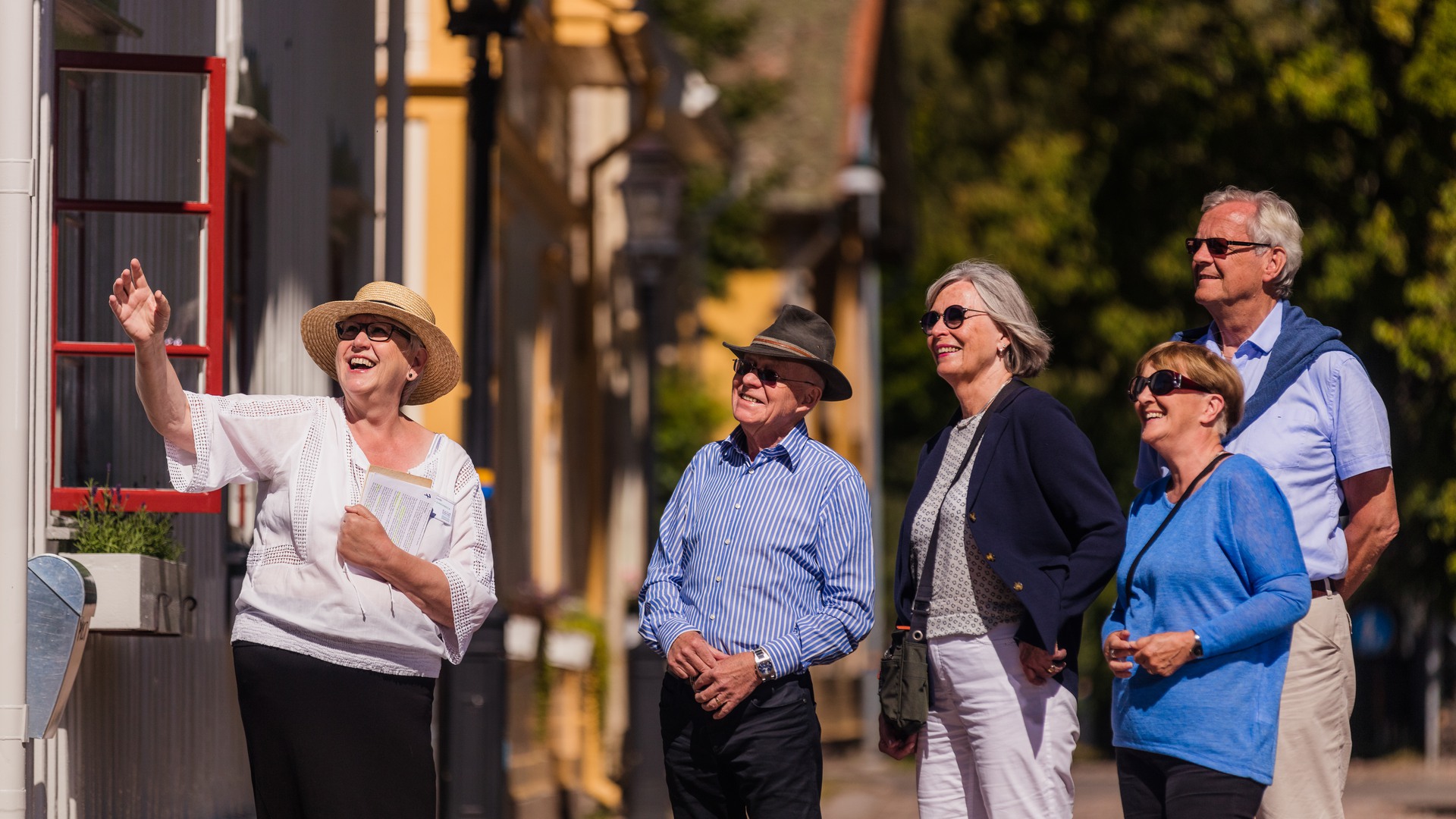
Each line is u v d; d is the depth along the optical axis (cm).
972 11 3759
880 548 4716
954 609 954
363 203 1772
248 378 1391
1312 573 951
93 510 995
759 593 974
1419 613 3850
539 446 2602
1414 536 3031
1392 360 3272
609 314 3241
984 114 5238
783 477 992
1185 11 3469
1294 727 932
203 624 1249
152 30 1152
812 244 4628
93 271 1071
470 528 937
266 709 888
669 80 2912
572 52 2617
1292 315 985
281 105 1442
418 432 945
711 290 4538
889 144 5059
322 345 975
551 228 2731
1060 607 916
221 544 1301
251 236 1397
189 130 1077
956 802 973
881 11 4850
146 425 1127
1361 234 3203
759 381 995
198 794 1234
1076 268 3944
